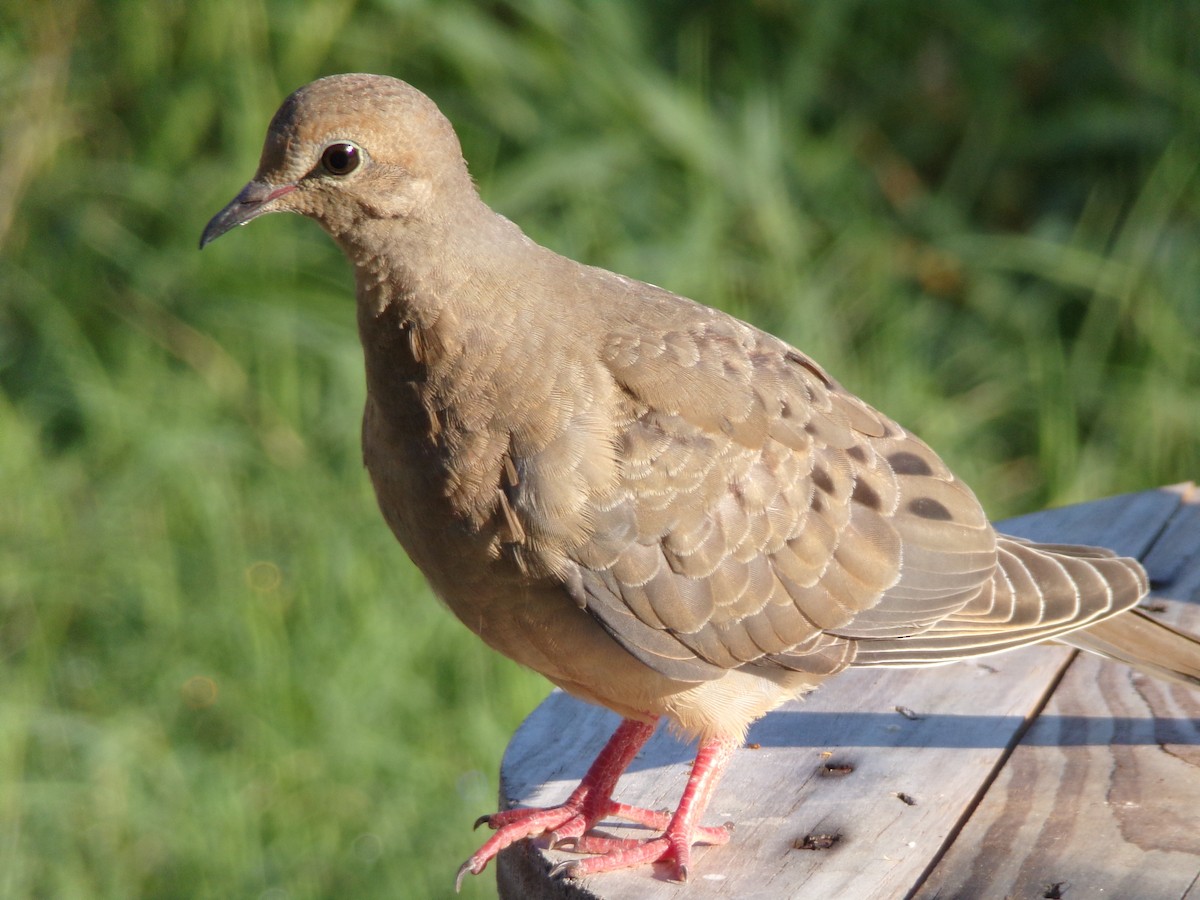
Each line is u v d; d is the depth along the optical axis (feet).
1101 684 22.99
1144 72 47.85
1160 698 22.44
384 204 21.22
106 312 44.98
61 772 37.55
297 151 21.33
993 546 23.59
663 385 21.88
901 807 20.29
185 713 37.96
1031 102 49.98
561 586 21.52
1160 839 19.12
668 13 49.42
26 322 45.11
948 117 49.98
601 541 21.38
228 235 44.11
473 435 21.26
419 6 45.11
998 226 48.93
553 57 45.80
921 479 23.59
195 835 35.63
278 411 42.27
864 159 49.32
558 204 45.44
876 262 46.06
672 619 21.76
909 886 18.75
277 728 36.91
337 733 36.58
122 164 45.98
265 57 45.70
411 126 21.29
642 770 22.99
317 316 43.01
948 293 47.39
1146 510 27.71
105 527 41.04
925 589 23.00
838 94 50.08
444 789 35.91
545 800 21.83
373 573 39.04
